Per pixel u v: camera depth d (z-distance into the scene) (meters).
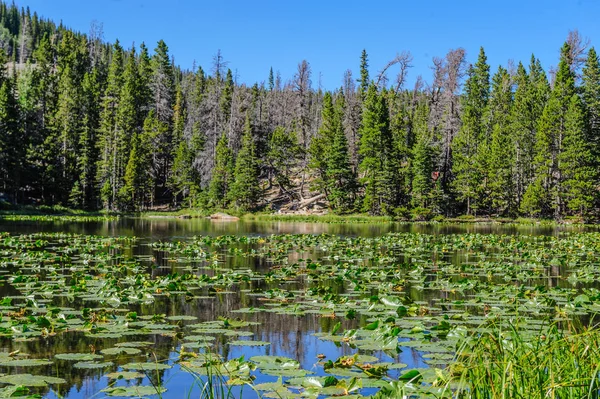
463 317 8.10
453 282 12.04
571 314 8.34
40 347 6.36
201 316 8.29
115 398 4.68
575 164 48.81
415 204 53.81
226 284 11.40
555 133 52.19
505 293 10.57
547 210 53.69
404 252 19.41
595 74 55.41
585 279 12.37
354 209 57.16
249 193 58.91
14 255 16.25
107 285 10.47
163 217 56.66
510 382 3.67
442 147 59.84
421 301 9.74
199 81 87.94
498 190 53.94
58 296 9.80
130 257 16.22
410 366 5.71
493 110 67.06
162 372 5.49
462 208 58.56
